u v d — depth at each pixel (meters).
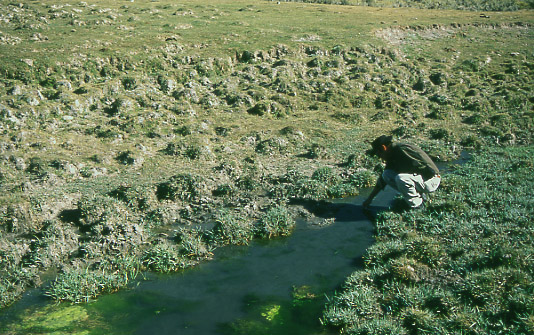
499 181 12.49
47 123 16.44
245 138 16.75
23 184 12.54
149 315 7.95
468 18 34.34
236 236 10.50
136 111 18.05
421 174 11.13
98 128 16.48
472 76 23.92
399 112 19.97
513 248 8.78
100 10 28.58
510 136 16.94
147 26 26.14
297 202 12.38
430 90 22.05
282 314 7.89
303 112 19.78
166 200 12.34
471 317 7.11
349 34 27.00
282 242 10.48
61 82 18.70
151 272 9.42
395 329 7.01
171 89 20.03
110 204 11.32
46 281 9.13
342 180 13.52
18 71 18.81
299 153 16.02
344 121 18.98
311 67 22.88
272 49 23.84
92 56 20.56
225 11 31.80
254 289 8.66
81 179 13.44
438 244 9.62
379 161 14.73
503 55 27.06
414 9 39.75
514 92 21.45
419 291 7.99
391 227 10.52
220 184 13.22
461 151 16.19
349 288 8.32
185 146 15.41
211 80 21.39
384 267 8.86
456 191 12.20
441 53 26.89
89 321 7.81
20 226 10.87
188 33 25.14
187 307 8.16
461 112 19.95
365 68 23.16
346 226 11.13
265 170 14.35
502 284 7.75
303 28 27.80
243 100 19.81
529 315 6.92
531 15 37.66
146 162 14.55
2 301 8.27
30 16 26.38
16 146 14.60
